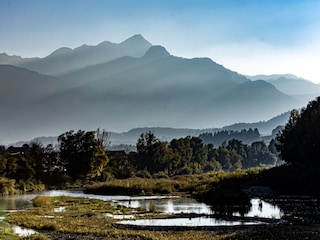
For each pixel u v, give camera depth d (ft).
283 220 154.40
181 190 307.37
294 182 287.89
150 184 314.55
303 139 336.90
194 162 648.38
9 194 293.84
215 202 232.32
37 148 434.71
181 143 641.40
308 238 108.78
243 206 208.44
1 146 435.53
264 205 212.23
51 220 152.25
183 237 116.06
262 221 152.66
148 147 542.98
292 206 205.98
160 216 167.32
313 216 167.32
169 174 554.87
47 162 442.91
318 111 330.75
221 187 288.30
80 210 188.85
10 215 165.48
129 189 304.71
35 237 112.27
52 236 119.14
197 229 133.59
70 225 139.64
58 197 254.68
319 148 319.47
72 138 435.94
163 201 240.73
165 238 113.70
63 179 406.00
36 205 205.67
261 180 311.68
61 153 439.22
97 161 431.02
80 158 429.79
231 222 150.82
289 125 399.03
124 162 517.96
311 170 299.17
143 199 253.85
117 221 153.17
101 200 241.96
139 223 148.66
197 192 282.97
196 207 206.49
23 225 139.13
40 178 375.66
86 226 138.51
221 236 115.96
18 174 343.26
